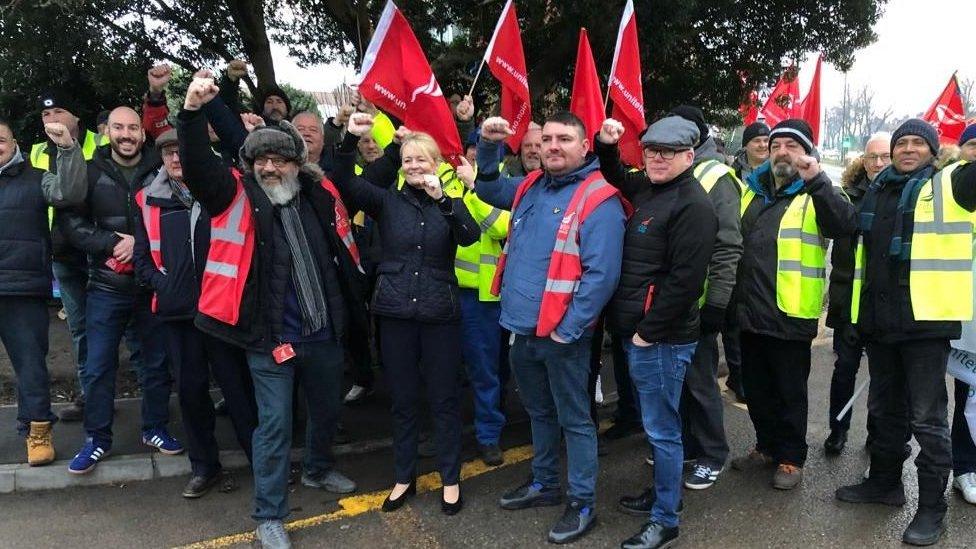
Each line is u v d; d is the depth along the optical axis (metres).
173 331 3.57
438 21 9.53
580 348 3.20
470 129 4.93
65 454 4.04
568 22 7.68
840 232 3.38
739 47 8.84
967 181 3.08
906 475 4.05
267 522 3.26
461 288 4.11
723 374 6.07
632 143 4.06
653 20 7.05
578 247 3.06
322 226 3.41
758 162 4.61
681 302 2.97
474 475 4.07
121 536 3.36
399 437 3.63
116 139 3.96
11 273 3.69
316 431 3.74
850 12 8.26
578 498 3.35
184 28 8.88
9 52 6.86
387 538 3.36
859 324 3.54
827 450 4.34
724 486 3.89
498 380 4.33
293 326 3.29
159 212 3.54
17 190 3.73
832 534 3.37
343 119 4.72
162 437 4.12
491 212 3.89
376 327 4.92
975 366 3.61
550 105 9.90
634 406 4.59
